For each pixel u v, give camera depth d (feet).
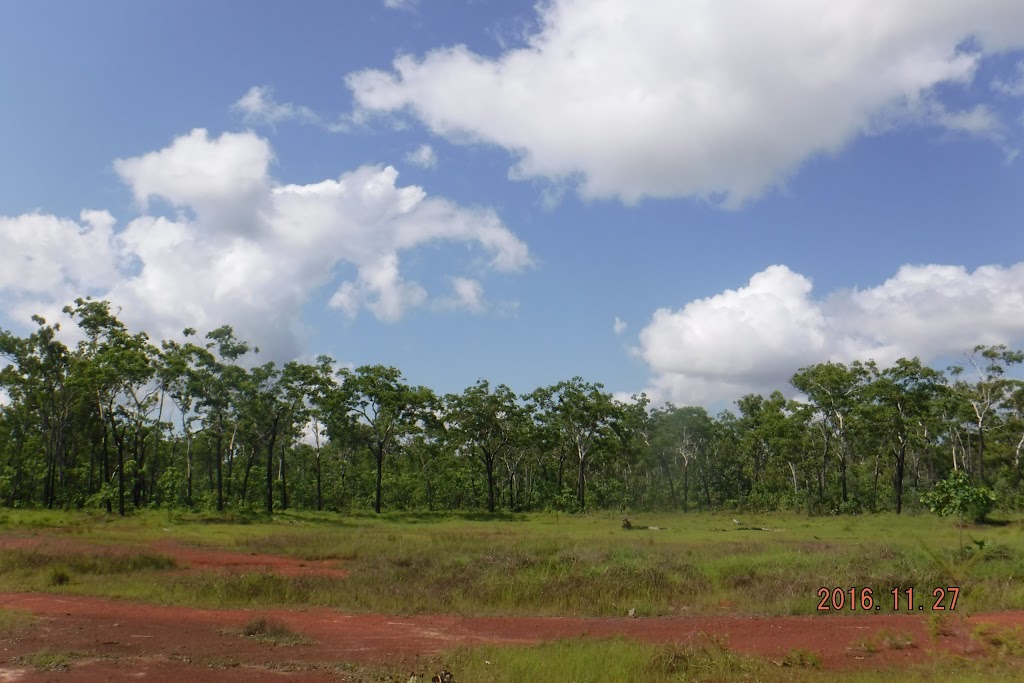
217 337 178.19
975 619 44.42
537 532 117.39
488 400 204.64
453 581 58.59
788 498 204.33
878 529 115.65
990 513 123.44
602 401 209.77
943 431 199.93
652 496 236.63
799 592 52.80
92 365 159.63
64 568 63.05
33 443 191.42
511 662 34.06
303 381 175.32
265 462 232.32
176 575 64.54
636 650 36.27
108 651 37.47
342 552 83.92
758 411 240.73
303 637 42.32
